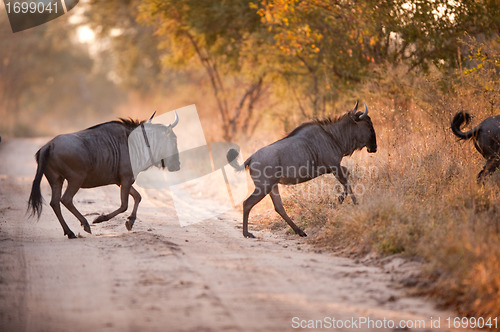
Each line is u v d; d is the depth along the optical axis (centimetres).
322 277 2502
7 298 2203
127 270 2553
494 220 2827
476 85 4559
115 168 3566
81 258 2802
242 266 2645
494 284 2161
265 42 6962
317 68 6719
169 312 2019
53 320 1956
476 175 3581
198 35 7675
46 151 3356
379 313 2089
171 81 15050
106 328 1872
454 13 5166
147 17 8125
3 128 16688
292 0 5500
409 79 5391
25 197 5191
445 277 2336
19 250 3011
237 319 1970
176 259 2753
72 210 3428
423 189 3603
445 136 4066
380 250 2800
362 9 5419
